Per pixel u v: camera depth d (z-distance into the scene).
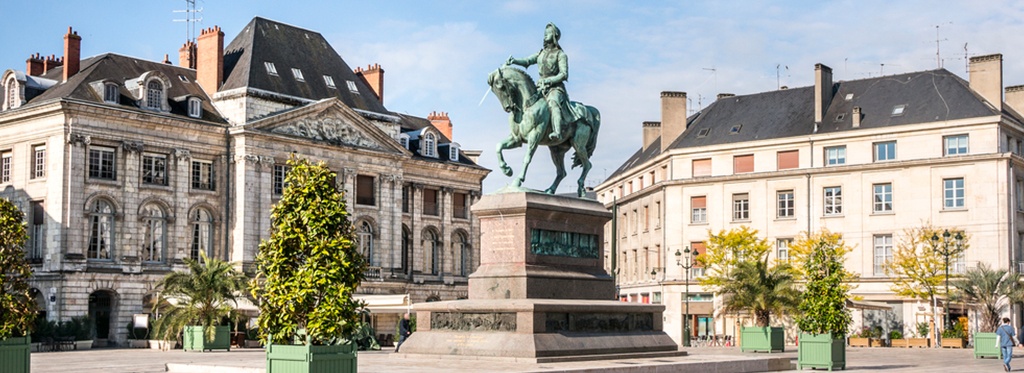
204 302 42.19
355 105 62.94
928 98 60.47
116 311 51.53
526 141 22.75
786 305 42.66
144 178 53.31
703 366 21.64
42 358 33.88
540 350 20.27
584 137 23.39
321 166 16.69
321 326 15.75
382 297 46.22
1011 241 57.00
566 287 22.27
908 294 56.53
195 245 55.09
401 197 64.12
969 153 57.75
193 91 57.72
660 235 68.06
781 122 64.69
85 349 46.69
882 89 62.84
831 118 62.97
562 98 22.98
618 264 79.06
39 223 51.03
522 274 21.41
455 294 69.06
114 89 52.06
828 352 25.31
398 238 63.75
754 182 63.78
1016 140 59.91
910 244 58.28
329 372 15.71
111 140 51.75
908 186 59.16
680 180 66.25
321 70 62.56
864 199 60.41
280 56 60.28
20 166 51.88
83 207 50.53
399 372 17.91
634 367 19.70
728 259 60.22
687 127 70.75
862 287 60.06
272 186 56.88
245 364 22.00
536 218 21.97
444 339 21.62
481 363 20.02
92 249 51.12
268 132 56.50
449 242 69.00
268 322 16.09
